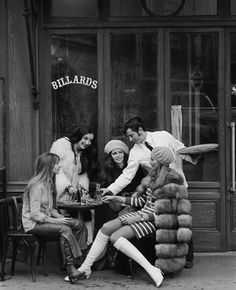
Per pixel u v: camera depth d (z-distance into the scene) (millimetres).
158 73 7586
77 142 7137
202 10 7520
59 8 7578
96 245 6465
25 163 7387
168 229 6363
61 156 7059
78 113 7652
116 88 7645
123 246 6340
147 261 6348
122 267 6754
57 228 6434
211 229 7586
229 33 7527
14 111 7367
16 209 6793
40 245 6992
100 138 7621
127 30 7578
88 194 7055
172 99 7613
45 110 7598
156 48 7586
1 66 7352
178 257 6410
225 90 7539
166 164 6441
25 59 7352
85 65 7625
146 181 6695
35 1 7340
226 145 7566
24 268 7039
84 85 7641
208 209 7574
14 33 7324
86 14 7582
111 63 7617
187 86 7609
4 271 6633
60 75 7629
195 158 7215
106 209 7039
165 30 7559
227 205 7574
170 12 7535
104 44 7590
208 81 7590
